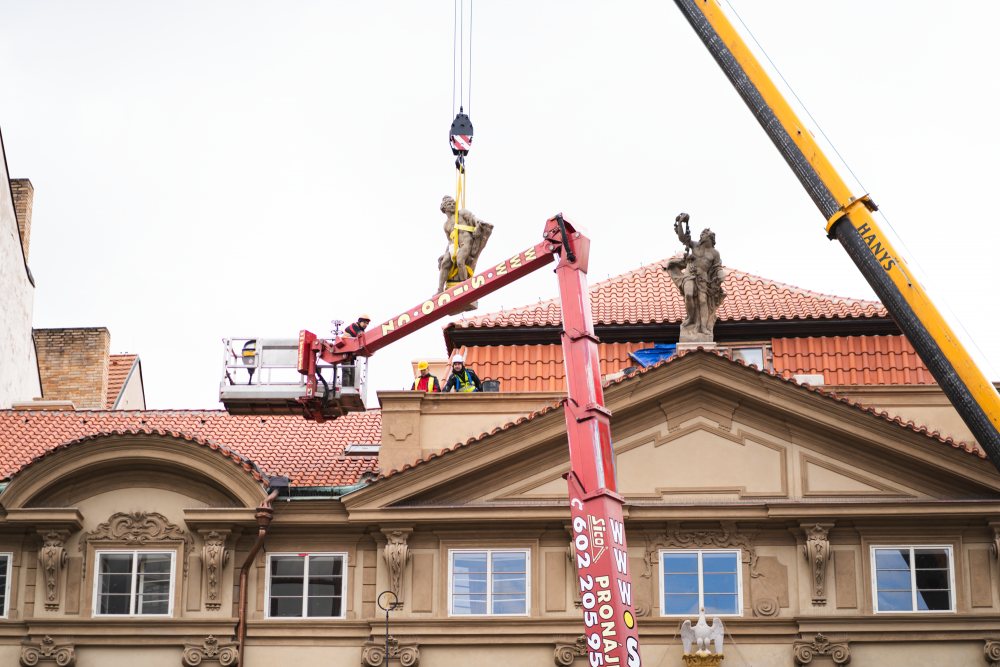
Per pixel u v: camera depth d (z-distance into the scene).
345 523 33.59
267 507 33.19
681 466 33.69
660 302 40.69
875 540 33.09
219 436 37.34
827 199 25.09
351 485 34.12
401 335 31.62
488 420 35.16
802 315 38.81
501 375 38.97
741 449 33.78
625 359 38.84
